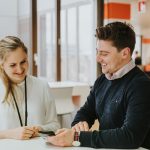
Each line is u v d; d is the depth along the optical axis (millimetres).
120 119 1463
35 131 1543
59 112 3855
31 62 5430
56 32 5707
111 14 6547
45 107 1925
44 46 6203
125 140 1278
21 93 1845
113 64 1454
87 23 6762
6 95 1784
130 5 6844
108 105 1521
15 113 1791
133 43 1460
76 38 7207
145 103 1328
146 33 11039
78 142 1320
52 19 6203
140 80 1399
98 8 6422
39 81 1949
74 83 4781
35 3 5383
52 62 6273
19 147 1320
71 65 7324
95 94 1692
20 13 5441
